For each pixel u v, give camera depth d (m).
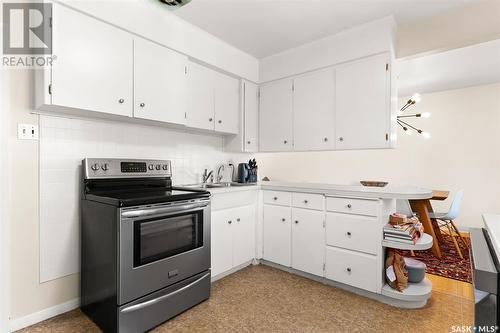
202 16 2.31
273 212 2.81
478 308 0.77
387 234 2.13
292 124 3.00
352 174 5.61
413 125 5.05
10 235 1.70
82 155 2.03
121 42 1.96
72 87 1.71
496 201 4.38
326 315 1.92
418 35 2.43
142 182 2.26
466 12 2.21
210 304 2.07
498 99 4.35
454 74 3.91
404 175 5.12
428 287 2.12
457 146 4.67
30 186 1.78
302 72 2.90
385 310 2.00
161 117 2.21
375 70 2.43
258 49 3.00
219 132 2.94
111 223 1.66
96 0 1.80
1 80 1.64
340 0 2.10
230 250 2.58
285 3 2.13
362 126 2.51
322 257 2.44
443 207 4.77
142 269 1.71
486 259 0.83
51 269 1.87
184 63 2.41
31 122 1.78
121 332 1.60
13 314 1.71
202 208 2.12
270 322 1.84
